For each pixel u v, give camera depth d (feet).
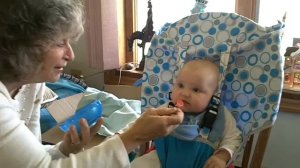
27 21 2.26
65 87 6.22
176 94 3.70
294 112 5.59
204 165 3.51
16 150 2.27
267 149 6.07
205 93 3.62
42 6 2.30
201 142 3.61
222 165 3.36
